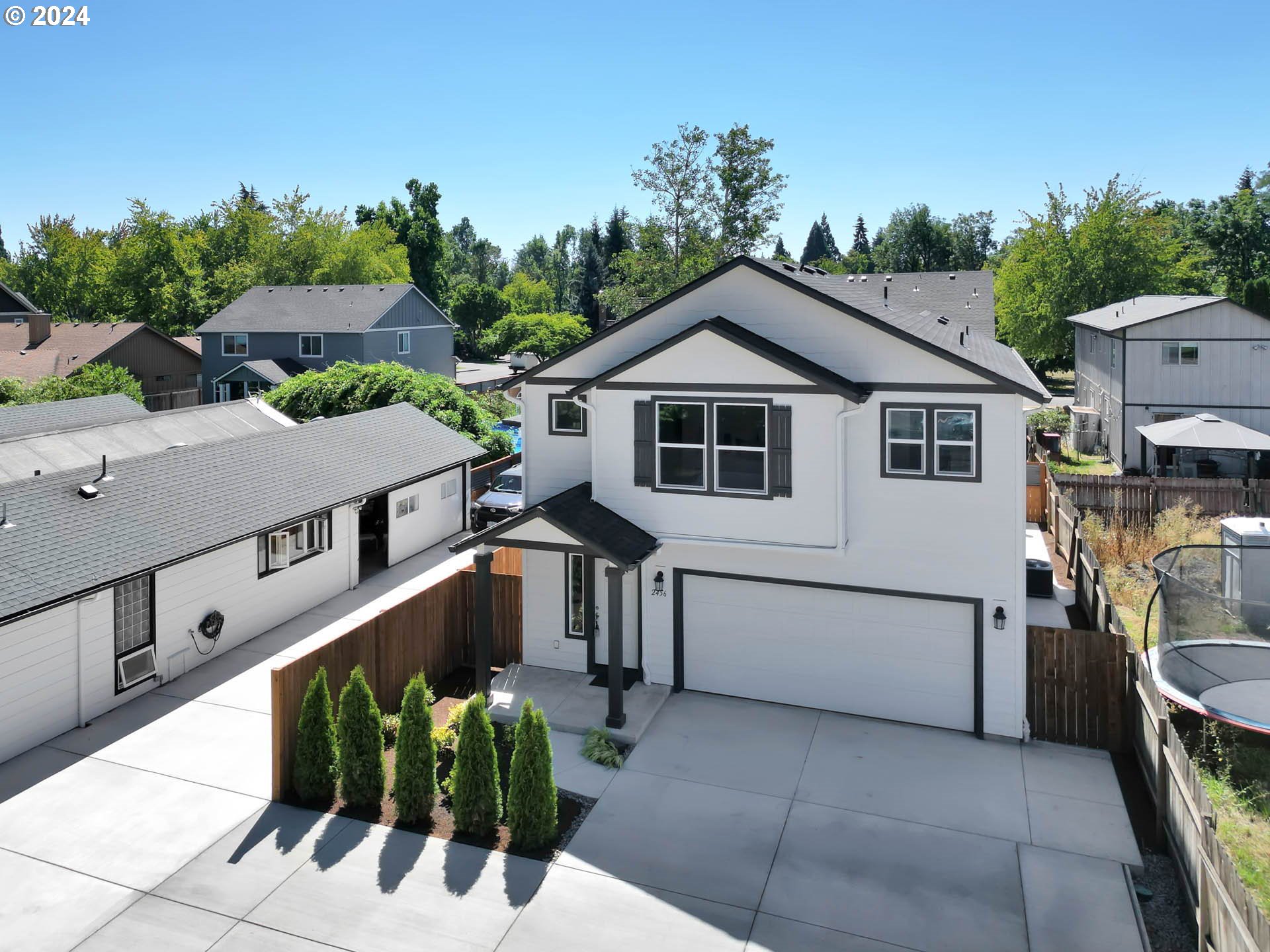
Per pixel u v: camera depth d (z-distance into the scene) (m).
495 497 26.69
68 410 28.38
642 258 54.25
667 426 15.00
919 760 13.24
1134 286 54.69
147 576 15.37
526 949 9.22
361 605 20.05
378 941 9.32
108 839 11.09
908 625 14.35
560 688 15.66
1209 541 22.78
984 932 9.51
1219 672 12.89
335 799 12.12
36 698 13.41
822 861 10.77
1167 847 10.97
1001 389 13.41
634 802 12.10
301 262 77.69
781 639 15.12
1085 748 13.63
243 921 9.60
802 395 14.12
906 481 14.05
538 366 16.50
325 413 34.81
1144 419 35.09
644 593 15.74
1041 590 19.80
